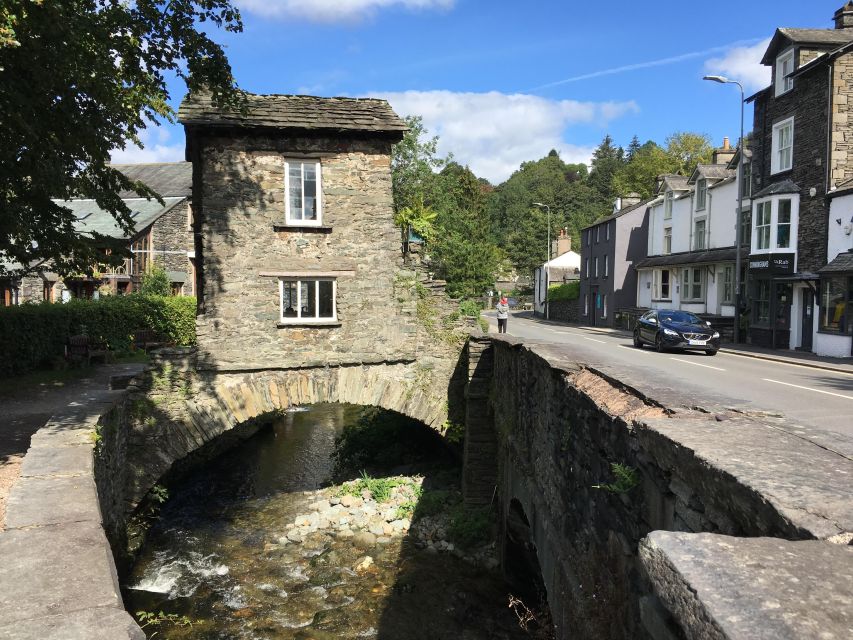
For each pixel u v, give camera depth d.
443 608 10.11
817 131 20.80
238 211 13.24
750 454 3.04
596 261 44.12
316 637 9.23
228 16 10.62
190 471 16.27
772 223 22.39
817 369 16.14
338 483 15.85
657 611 2.18
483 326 18.33
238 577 11.05
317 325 13.65
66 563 3.44
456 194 42.47
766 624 1.55
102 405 9.96
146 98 11.17
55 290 28.02
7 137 8.84
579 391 6.00
